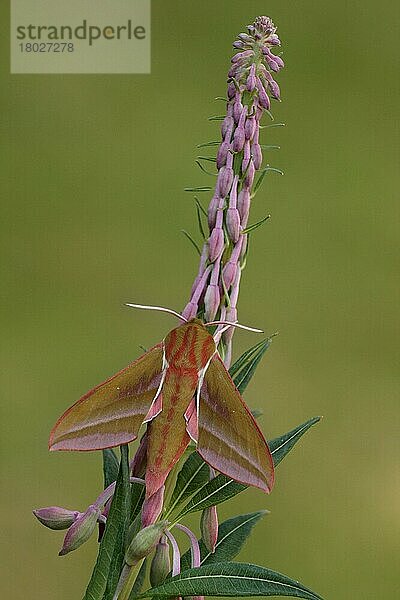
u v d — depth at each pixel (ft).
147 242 6.13
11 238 6.11
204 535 2.08
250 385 5.45
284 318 5.87
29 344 5.52
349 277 6.13
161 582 2.06
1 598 4.54
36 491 4.81
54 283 5.88
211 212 2.08
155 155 6.59
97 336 5.61
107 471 2.15
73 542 2.06
